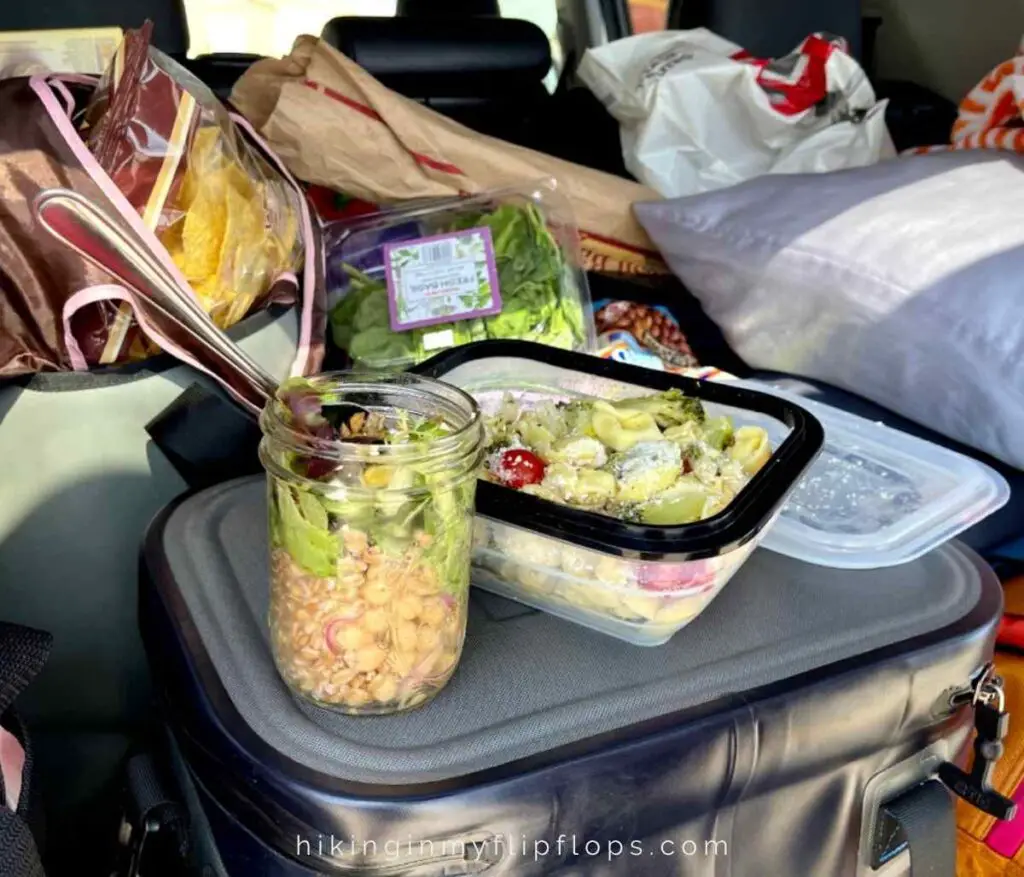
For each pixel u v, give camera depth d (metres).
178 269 0.67
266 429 0.49
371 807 0.47
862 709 0.58
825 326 0.97
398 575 0.48
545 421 0.64
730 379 0.91
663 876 0.58
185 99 0.71
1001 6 1.46
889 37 1.65
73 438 0.67
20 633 0.53
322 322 0.84
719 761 0.54
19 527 0.68
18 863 0.45
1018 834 0.75
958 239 0.91
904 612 0.62
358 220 1.02
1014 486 0.92
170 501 0.70
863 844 0.64
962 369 0.87
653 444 0.59
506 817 0.49
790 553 0.67
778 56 1.51
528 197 1.06
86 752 0.75
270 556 0.52
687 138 1.23
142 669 0.75
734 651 0.58
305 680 0.51
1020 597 0.81
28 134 0.64
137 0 1.31
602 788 0.51
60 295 0.65
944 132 1.45
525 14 1.71
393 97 1.01
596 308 1.12
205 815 0.57
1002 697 0.63
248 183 0.77
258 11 1.75
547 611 0.61
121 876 0.58
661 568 0.52
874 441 0.80
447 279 0.95
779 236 0.99
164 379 0.68
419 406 0.54
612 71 1.27
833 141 1.24
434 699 0.53
